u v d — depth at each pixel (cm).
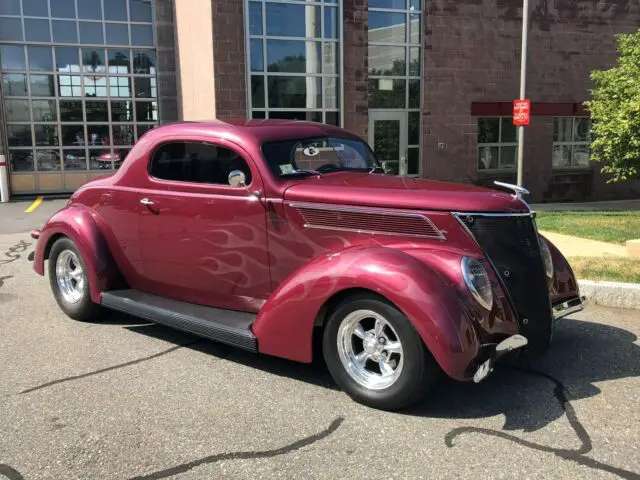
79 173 1748
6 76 1658
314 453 330
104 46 1725
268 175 436
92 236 543
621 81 1081
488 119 1622
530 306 394
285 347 406
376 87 1527
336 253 393
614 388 412
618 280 630
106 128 1759
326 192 414
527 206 401
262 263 446
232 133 459
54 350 496
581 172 1697
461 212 379
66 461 325
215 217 462
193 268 486
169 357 479
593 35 1656
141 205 509
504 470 311
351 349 392
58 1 1677
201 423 366
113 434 354
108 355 485
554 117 1672
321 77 1436
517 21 1585
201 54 1425
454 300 352
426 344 347
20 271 795
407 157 1571
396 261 363
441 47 1536
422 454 328
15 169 1689
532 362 461
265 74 1389
